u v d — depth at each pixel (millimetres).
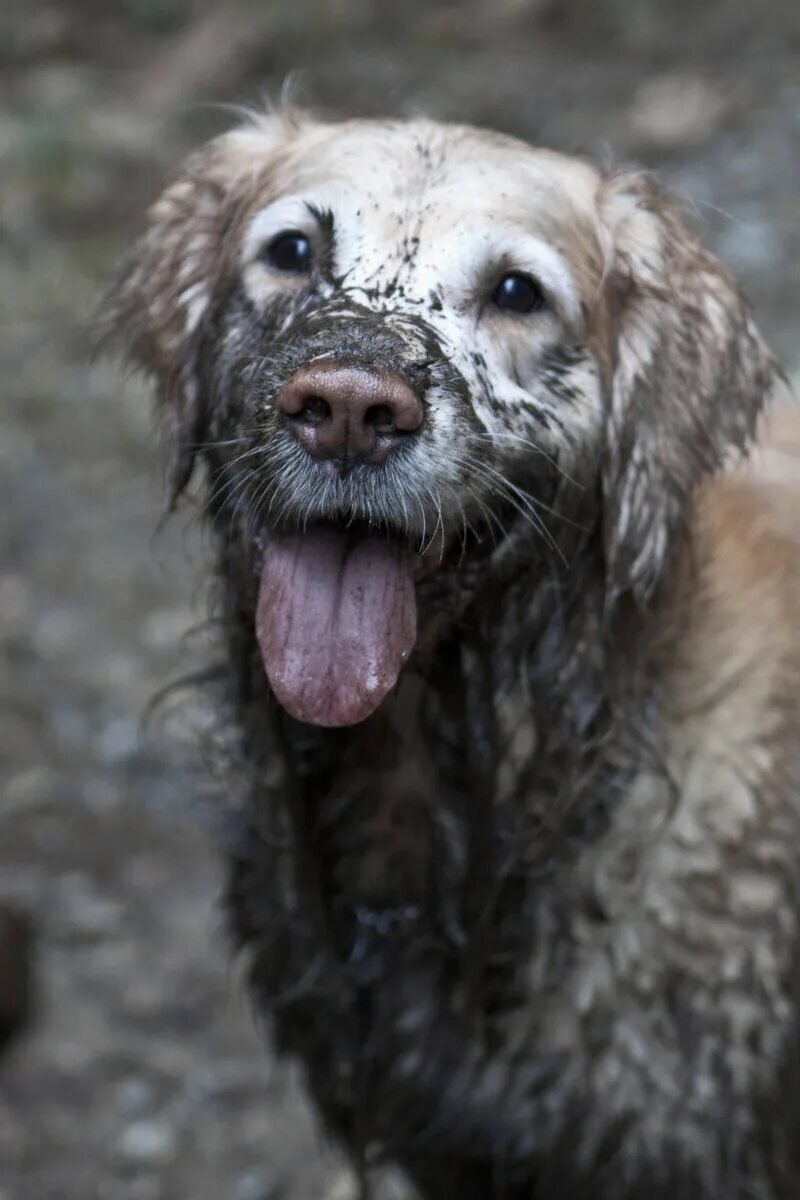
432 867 3270
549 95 10953
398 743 3184
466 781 3189
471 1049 3305
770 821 3193
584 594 3139
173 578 6918
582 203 3141
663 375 3168
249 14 12148
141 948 5184
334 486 2715
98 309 3672
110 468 7652
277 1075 4750
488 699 3133
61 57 12109
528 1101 3289
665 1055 3182
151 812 5719
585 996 3193
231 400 3072
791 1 11766
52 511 7367
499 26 11922
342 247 2951
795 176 9367
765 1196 3256
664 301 3182
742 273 8367
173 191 3463
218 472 3105
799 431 4031
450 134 3105
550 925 3209
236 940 3623
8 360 8477
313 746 3230
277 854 3375
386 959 3355
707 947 3158
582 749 3148
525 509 2986
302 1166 4488
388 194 2977
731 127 10133
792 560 3510
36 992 4969
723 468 3309
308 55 11680
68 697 6230
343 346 2717
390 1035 3381
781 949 3191
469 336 2895
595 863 3174
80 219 9859
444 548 2926
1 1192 4348
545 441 2994
